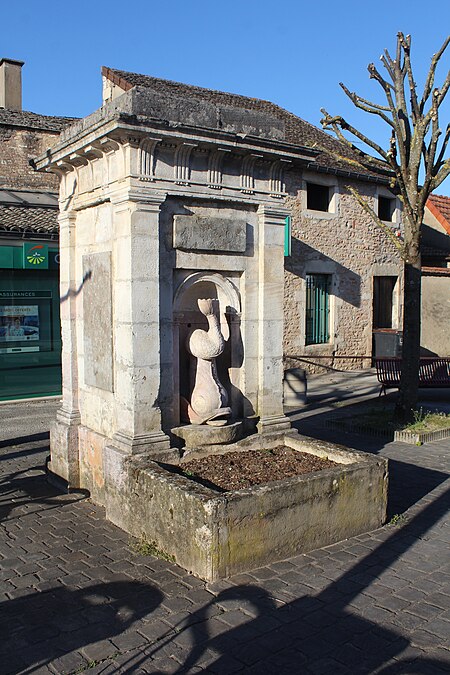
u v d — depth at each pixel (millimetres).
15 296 13430
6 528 5938
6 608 4434
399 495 6969
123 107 5867
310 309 16547
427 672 3705
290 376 12617
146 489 5438
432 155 9578
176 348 6316
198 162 6234
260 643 3988
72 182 6969
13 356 13492
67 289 7164
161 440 6004
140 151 5781
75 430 7020
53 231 13438
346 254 17062
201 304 6387
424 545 5566
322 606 4449
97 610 4387
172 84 16891
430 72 9922
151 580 4820
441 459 8531
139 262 5848
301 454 6520
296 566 5082
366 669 3732
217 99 17281
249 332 6820
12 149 15781
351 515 5695
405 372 10414
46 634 4090
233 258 6637
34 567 5086
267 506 5035
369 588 4734
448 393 14086
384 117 10336
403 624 4238
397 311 18906
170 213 6125
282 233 6930
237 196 6520
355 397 13438
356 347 17578
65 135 7078
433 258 19578
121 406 6086
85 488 6914
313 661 3807
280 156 6613
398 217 18578
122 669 3713
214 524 4730
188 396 6680
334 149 17312
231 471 5871
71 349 7125
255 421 6875
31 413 11992
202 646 3947
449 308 19203
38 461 8367
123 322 5977
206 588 4684
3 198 14625
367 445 9336
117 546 5473
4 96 17984
